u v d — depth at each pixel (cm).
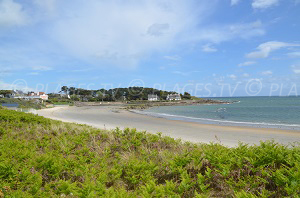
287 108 6188
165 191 341
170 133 1836
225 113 4825
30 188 387
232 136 1677
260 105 8400
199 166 457
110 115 4228
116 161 591
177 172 453
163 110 6531
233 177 402
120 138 877
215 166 431
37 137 970
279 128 2164
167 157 576
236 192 338
